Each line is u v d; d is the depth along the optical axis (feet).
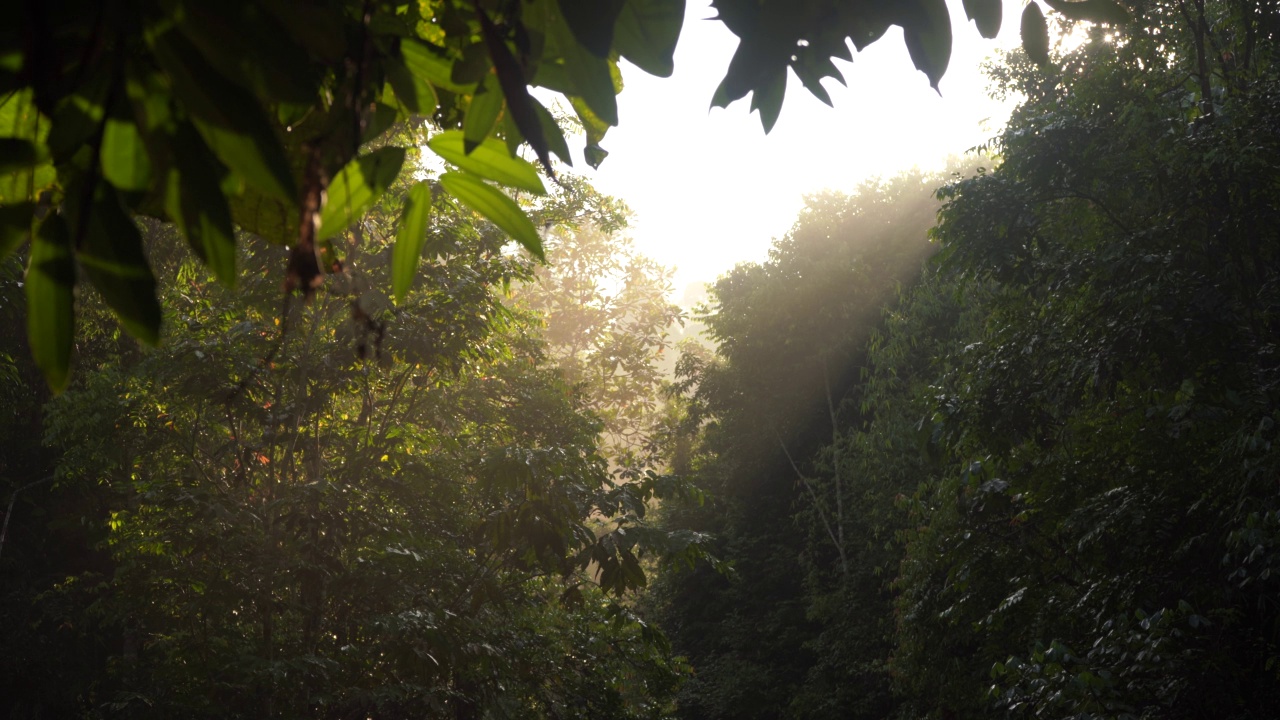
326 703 26.30
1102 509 30.07
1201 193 29.48
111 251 2.92
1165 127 30.27
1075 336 31.32
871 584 69.46
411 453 32.19
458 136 3.59
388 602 29.58
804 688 72.64
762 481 86.99
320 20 2.75
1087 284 30.94
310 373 28.78
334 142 3.34
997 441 33.19
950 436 34.19
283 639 30.83
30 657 44.55
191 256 34.27
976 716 41.86
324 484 27.35
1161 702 24.75
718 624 84.38
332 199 3.48
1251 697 25.13
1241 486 25.57
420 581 30.96
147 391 31.63
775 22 4.37
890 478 63.67
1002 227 33.55
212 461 33.30
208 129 2.67
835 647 69.36
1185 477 28.58
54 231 2.94
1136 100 31.42
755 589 82.94
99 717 28.71
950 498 36.17
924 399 35.94
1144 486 29.89
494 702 30.22
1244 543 24.85
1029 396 32.86
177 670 28.63
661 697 43.86
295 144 3.49
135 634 43.29
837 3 4.63
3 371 43.04
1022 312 34.83
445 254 28.78
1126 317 29.27
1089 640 30.19
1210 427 27.48
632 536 25.26
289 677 26.68
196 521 28.14
